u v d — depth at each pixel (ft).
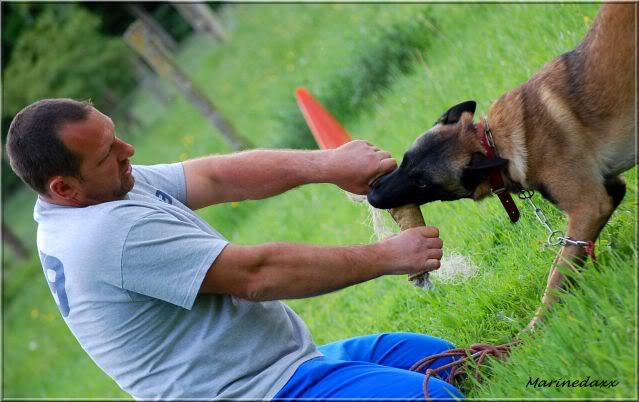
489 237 19.54
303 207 38.60
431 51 38.58
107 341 12.74
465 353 14.28
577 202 14.61
